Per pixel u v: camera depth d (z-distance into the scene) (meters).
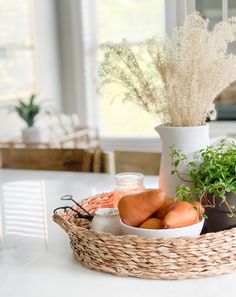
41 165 2.14
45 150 2.13
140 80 1.14
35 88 4.30
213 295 0.85
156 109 1.17
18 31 4.04
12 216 1.40
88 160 2.03
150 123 4.50
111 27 4.51
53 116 4.45
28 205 1.51
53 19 4.57
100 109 4.66
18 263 1.04
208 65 1.09
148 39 1.14
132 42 4.42
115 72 1.13
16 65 4.02
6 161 2.20
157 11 4.30
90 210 1.20
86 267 1.00
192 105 1.13
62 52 4.71
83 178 1.88
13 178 1.93
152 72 1.13
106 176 1.90
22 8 4.09
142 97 1.16
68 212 1.13
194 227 0.94
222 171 1.01
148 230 0.93
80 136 4.09
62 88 4.75
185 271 0.91
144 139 4.48
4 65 3.87
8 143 3.67
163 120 1.18
